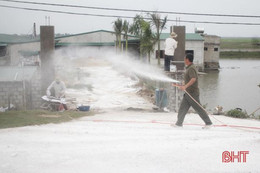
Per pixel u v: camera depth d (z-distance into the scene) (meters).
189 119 10.02
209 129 7.73
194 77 7.41
